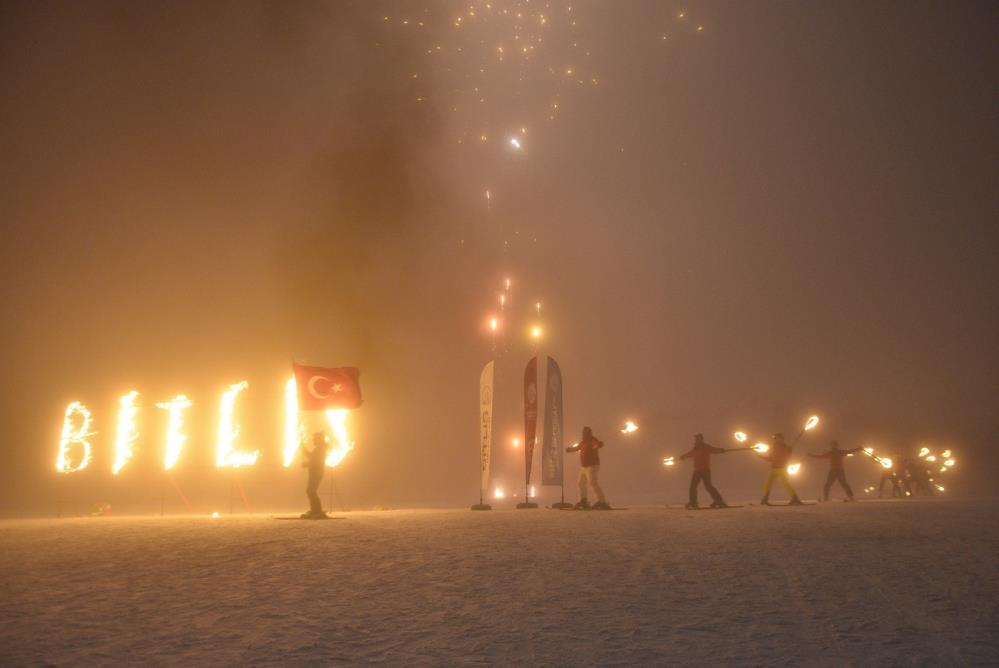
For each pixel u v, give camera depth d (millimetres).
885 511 14484
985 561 8852
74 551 9719
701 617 6648
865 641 5926
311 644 5969
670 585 7801
